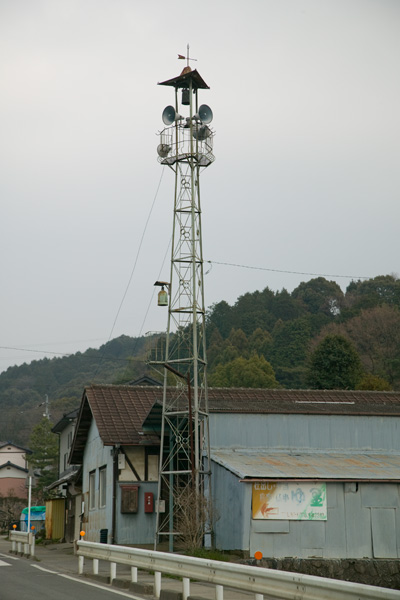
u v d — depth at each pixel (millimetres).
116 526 25656
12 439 102312
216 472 23453
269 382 63375
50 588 13797
